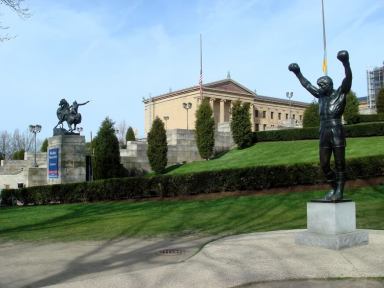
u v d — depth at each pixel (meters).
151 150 33.88
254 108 105.44
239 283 7.18
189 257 9.76
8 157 103.44
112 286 7.14
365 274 7.41
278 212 16.38
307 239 9.62
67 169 31.17
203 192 22.52
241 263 8.38
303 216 15.18
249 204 18.58
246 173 21.36
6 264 9.84
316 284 7.05
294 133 37.25
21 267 9.45
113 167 32.78
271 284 7.13
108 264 9.47
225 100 99.19
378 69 93.56
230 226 14.31
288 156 31.23
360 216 14.32
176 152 37.12
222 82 99.31
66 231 15.08
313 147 32.88
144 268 8.84
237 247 9.73
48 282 8.02
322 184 20.25
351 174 20.20
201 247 10.94
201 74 67.50
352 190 19.11
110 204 23.73
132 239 12.84
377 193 18.17
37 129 51.00
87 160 33.84
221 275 7.65
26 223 18.39
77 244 12.32
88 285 7.24
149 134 34.19
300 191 20.06
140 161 36.25
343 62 9.83
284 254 8.88
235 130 37.47
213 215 16.84
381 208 15.46
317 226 9.86
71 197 26.77
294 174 20.56
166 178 23.27
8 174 47.00
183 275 7.72
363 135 34.25
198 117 37.00
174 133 37.44
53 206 25.42
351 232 9.66
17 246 12.46
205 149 36.31
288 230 12.12
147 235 13.43
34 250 11.61
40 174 35.50
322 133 10.33
